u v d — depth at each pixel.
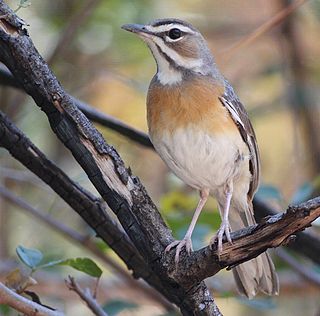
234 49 13.81
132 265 9.33
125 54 15.50
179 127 10.00
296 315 15.17
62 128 7.67
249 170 10.45
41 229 14.75
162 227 7.80
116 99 16.11
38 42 15.00
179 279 7.68
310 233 10.79
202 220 11.50
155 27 10.59
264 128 17.06
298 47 15.79
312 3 15.48
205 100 10.02
